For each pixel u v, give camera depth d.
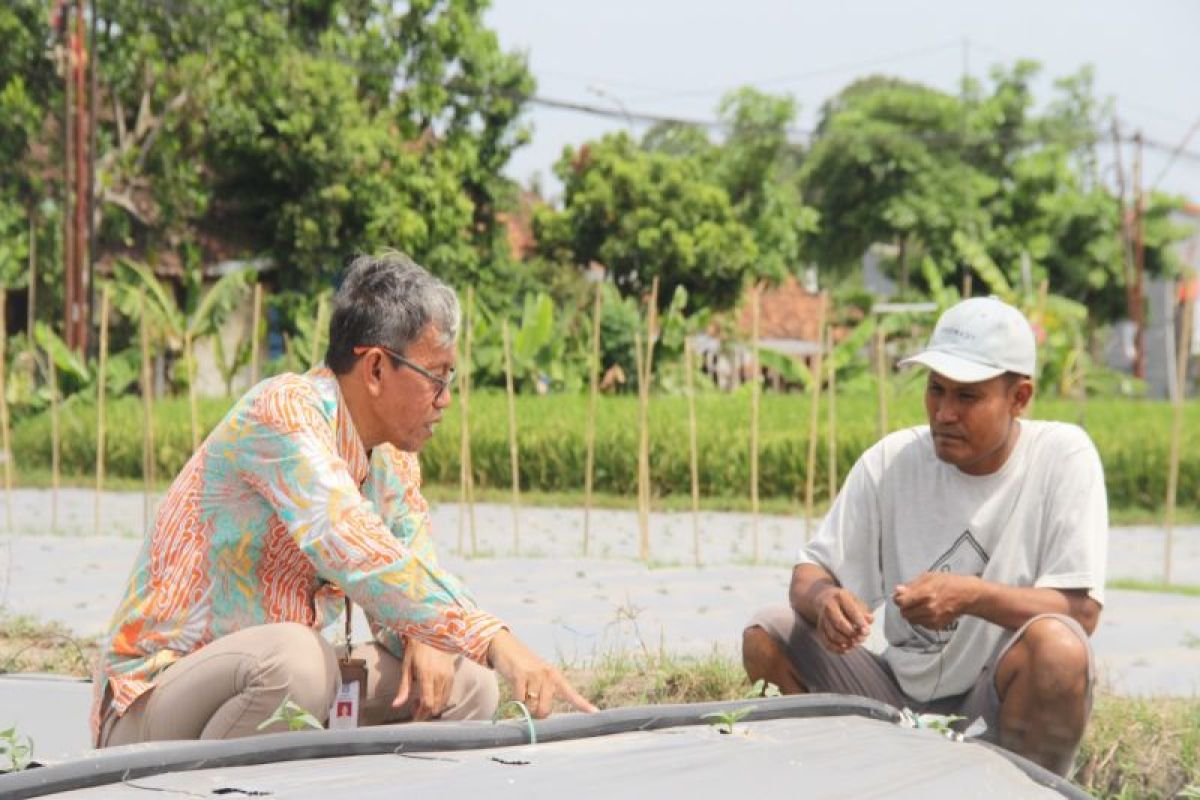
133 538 10.07
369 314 2.90
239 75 25.56
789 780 2.21
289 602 2.98
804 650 3.76
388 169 27.98
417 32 28.77
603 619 6.88
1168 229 42.34
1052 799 2.39
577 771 2.18
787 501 14.77
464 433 9.59
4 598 6.86
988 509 3.61
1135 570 10.12
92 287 20.59
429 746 2.33
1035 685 3.38
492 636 2.77
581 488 15.59
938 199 40.97
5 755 2.68
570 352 22.23
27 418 18.72
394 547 2.79
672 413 16.41
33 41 24.03
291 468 2.82
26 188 23.83
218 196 26.94
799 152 45.44
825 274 44.19
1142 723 4.45
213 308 19.58
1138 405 19.02
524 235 41.88
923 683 3.69
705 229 34.72
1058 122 43.50
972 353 3.51
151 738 2.89
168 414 16.78
